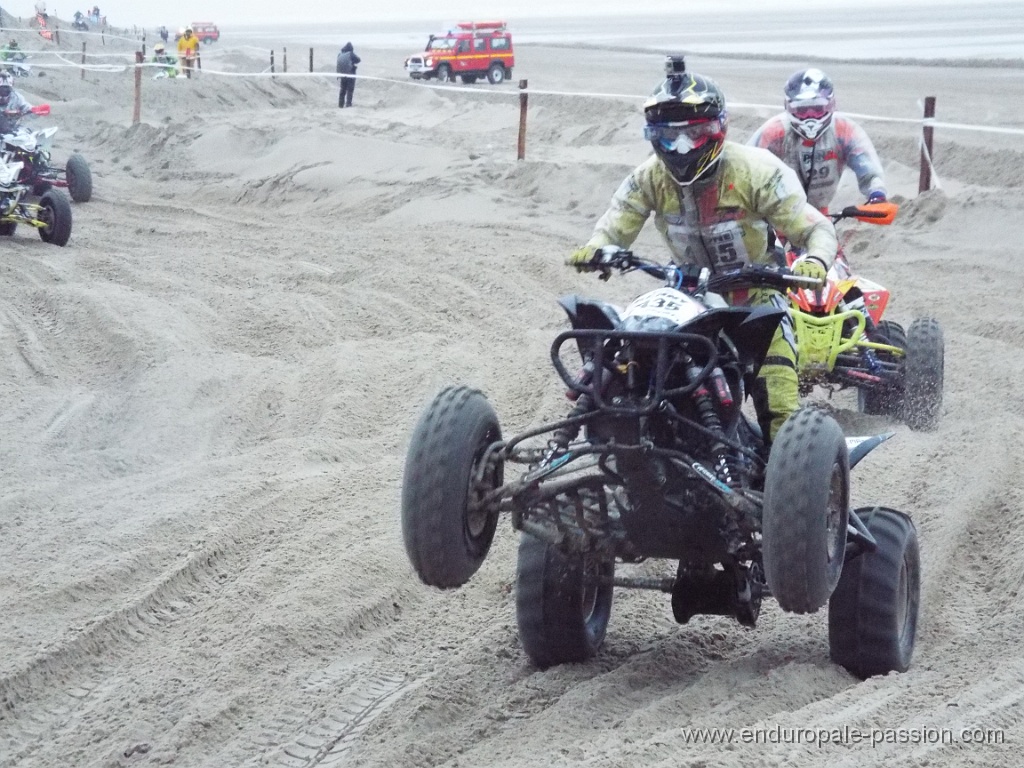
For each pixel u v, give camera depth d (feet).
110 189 84.23
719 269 19.03
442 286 48.03
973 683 17.71
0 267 50.03
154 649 20.52
